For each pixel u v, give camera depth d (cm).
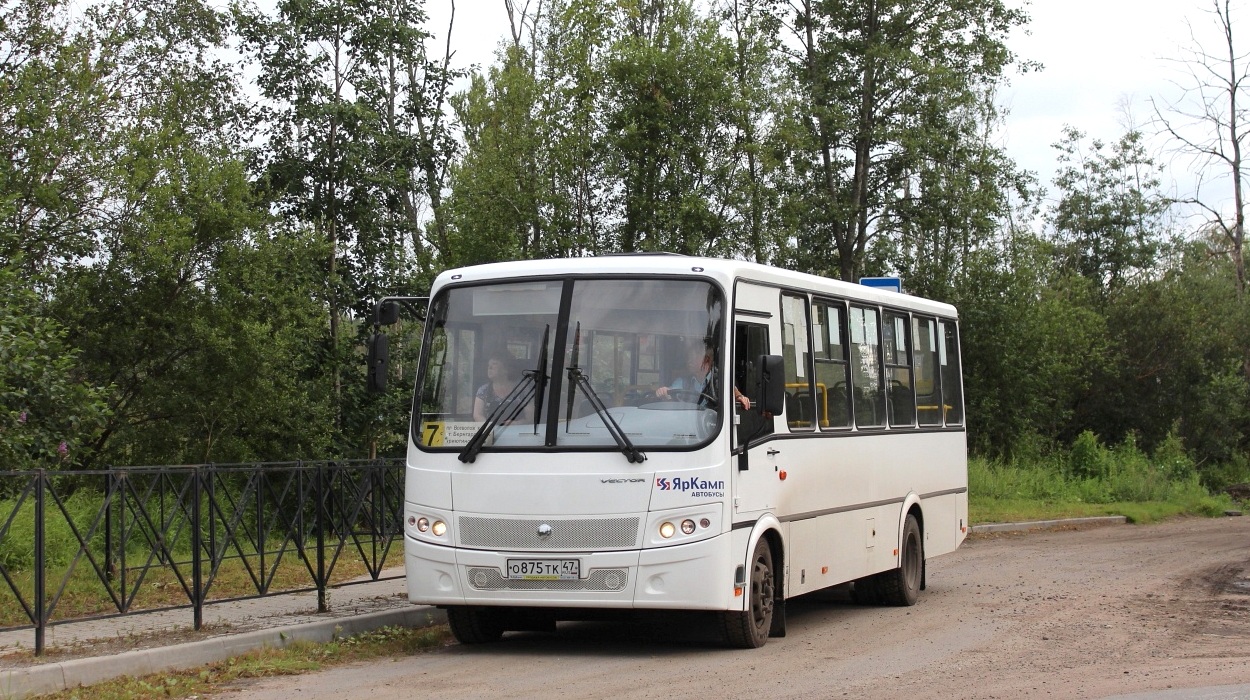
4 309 1698
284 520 1295
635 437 1081
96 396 1786
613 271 1135
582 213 2734
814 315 1334
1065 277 5175
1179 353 4825
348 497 1399
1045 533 2816
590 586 1069
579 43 2698
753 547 1133
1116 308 4912
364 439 2845
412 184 2955
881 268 3950
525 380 1120
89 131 2373
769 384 1078
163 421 2480
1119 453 4306
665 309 1115
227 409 2478
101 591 1284
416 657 1141
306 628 1180
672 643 1218
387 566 1738
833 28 3941
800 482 1259
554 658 1119
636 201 2648
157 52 3006
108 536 1151
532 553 1081
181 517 1171
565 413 1100
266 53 2784
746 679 990
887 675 1008
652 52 2636
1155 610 1456
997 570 2005
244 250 2459
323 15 2789
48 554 1323
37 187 2233
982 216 3872
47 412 1758
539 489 1084
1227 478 4734
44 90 2292
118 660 983
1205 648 1157
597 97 2695
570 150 2661
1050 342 4206
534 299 1142
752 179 2750
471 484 1105
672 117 2669
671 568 1062
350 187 2853
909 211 3859
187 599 1362
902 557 1550
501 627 1239
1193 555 2239
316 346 2780
